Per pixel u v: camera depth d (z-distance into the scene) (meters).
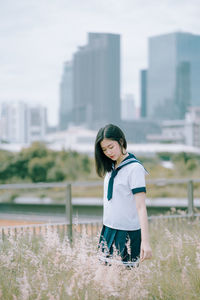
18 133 150.25
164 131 171.00
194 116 162.75
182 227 6.52
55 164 73.81
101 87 199.00
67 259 3.50
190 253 4.32
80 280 3.14
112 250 3.22
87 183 6.38
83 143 138.25
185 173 79.12
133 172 3.12
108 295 3.08
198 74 193.25
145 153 83.31
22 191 39.50
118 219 3.19
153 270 3.71
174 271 3.87
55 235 3.95
